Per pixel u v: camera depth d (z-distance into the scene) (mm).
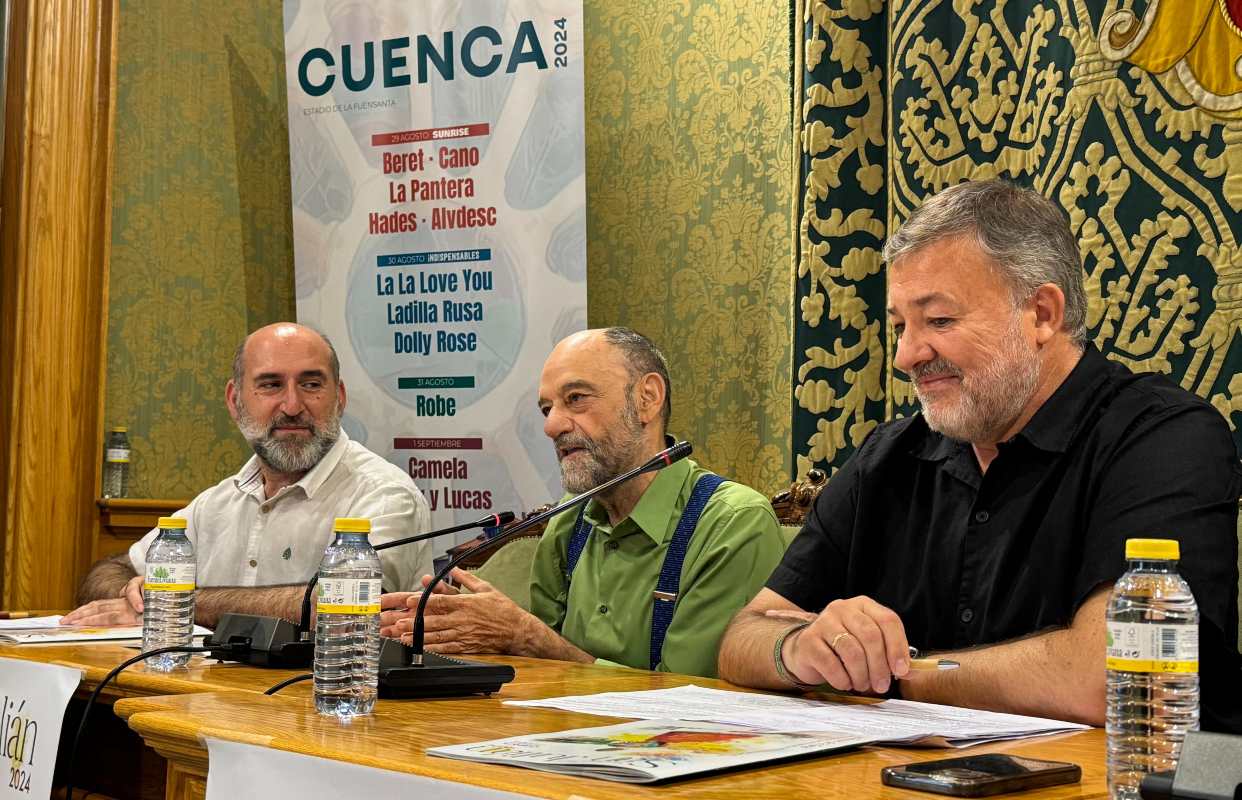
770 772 1080
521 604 2973
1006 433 1922
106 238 4199
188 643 2186
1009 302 1855
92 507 4152
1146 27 2635
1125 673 1076
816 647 1608
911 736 1252
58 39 4160
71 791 1936
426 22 3986
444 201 3957
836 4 3178
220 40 4535
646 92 3967
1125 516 1688
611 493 2662
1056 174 2768
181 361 4402
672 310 3871
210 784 1264
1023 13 2883
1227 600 1619
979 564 1929
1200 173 2557
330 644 1431
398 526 3178
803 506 2949
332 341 4102
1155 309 2600
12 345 4098
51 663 1938
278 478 3322
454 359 3928
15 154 4145
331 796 1132
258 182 4605
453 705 1539
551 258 3812
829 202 3166
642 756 1094
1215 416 1811
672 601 2521
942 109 2994
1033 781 1042
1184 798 872
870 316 3146
